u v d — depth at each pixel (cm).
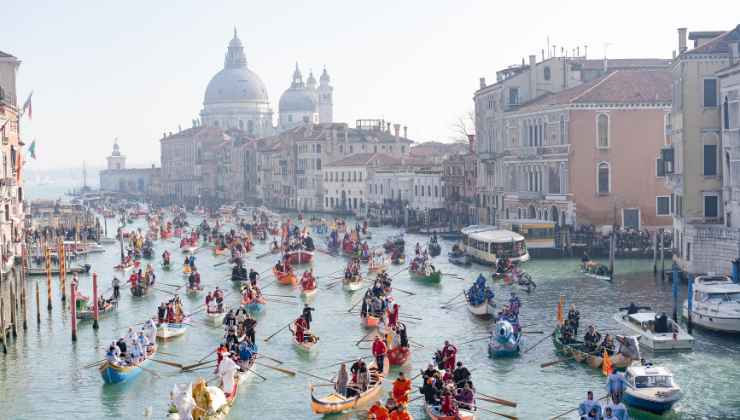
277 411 4216
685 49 8081
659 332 5038
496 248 8531
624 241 8631
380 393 4341
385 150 19738
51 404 4388
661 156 8312
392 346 5159
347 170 18188
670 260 8469
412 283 7800
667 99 9238
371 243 11719
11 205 7944
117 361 4666
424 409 4116
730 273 6400
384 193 16538
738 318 5094
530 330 5609
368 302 6041
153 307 6825
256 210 19500
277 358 5125
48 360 5150
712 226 6706
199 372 4853
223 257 10550
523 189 10444
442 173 13938
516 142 10694
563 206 9369
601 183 9281
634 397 3959
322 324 6053
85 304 6581
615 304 6366
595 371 4684
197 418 3941
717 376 4491
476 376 4647
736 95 6525
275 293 7431
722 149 6900
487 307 6003
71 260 10200
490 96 11706
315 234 13688
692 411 4022
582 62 11206
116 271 9212
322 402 4072
